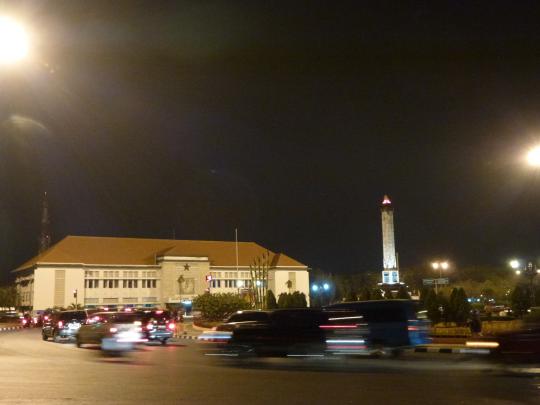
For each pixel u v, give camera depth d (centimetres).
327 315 2234
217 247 13000
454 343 2888
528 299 4681
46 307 10812
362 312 2308
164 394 1255
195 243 12950
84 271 11375
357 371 1725
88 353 2623
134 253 12212
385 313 2302
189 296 11862
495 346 1841
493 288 9338
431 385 1380
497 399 1166
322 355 2191
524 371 1670
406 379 1504
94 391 1303
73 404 1122
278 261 12750
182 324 5694
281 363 2022
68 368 1862
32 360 2203
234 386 1384
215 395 1240
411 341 2292
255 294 6806
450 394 1234
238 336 2264
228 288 12412
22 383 1451
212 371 1753
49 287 10944
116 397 1212
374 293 4853
